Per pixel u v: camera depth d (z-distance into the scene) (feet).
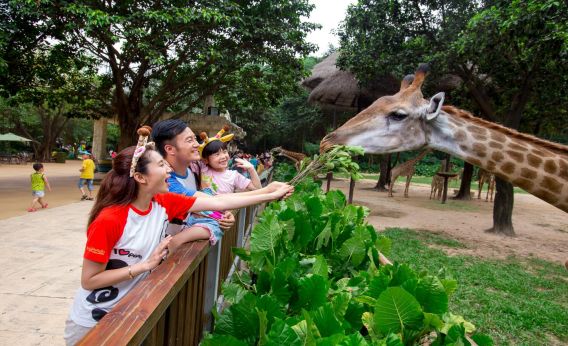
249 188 10.99
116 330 3.60
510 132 15.76
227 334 5.01
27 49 38.09
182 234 7.18
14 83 41.91
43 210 30.83
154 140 7.82
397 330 4.86
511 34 25.12
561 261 24.82
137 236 5.93
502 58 30.66
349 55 42.11
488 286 18.42
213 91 49.55
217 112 59.93
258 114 110.22
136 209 5.98
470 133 15.47
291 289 5.72
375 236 9.52
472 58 31.63
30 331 11.21
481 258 24.06
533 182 14.90
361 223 10.61
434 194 58.90
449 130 15.57
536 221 42.96
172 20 35.55
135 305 4.15
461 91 41.81
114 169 6.01
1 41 32.81
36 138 124.47
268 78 49.57
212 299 8.69
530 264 23.31
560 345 12.95
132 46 38.40
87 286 5.63
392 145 15.64
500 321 14.25
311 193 15.38
